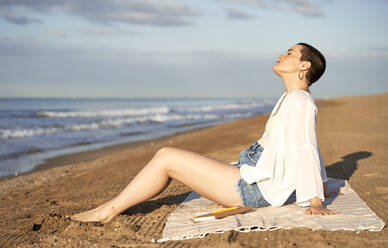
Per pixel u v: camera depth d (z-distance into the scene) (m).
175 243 2.46
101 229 2.80
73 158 10.10
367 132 10.25
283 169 2.74
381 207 3.10
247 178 2.72
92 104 73.81
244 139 11.00
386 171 4.75
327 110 26.16
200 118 30.81
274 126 2.75
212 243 2.39
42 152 11.40
